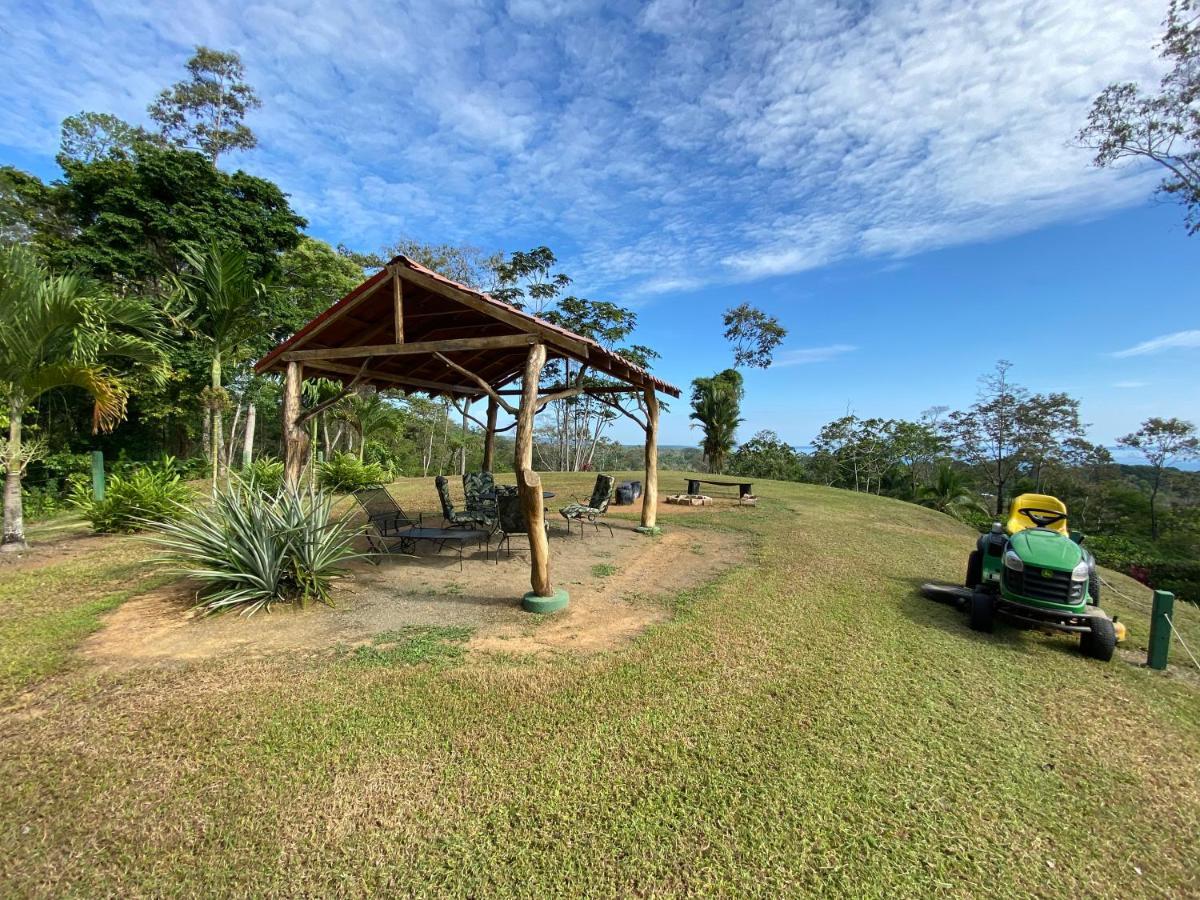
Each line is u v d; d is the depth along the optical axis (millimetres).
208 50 21141
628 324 24375
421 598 5203
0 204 15641
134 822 2248
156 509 8039
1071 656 4363
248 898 1907
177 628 4324
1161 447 26797
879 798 2518
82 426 17609
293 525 4977
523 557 6941
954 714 3322
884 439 30172
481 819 2303
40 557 6508
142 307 7688
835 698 3439
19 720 2961
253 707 3127
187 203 16547
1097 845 2301
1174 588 16719
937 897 1995
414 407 27859
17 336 6496
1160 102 10953
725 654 4055
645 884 2002
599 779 2574
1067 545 4613
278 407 20703
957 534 11984
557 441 37469
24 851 2090
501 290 23812
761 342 28031
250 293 11156
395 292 5277
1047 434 27219
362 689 3357
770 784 2576
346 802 2387
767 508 12383
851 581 6301
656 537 8508
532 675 3613
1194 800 2633
